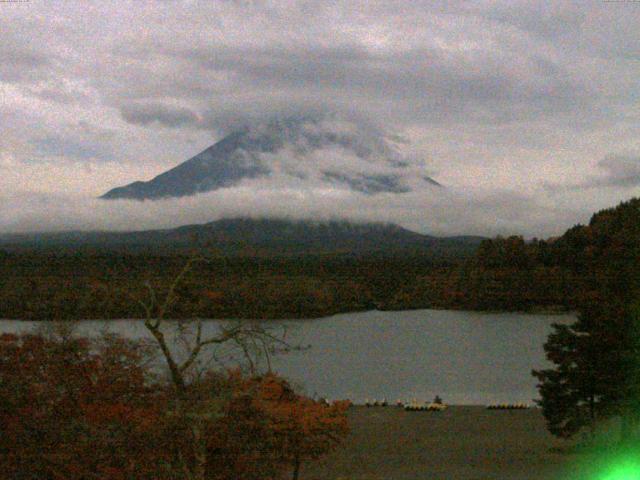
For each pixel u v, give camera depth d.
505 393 114.38
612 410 59.62
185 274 32.53
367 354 161.50
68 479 29.36
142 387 33.34
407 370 138.38
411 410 92.81
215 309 92.12
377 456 62.16
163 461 30.08
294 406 44.88
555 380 62.59
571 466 55.66
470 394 113.31
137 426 30.23
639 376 58.78
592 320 61.56
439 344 183.25
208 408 30.20
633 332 59.50
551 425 63.25
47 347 34.06
